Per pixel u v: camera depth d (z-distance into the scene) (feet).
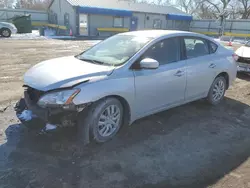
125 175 8.57
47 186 7.85
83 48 43.75
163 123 12.99
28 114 9.75
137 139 11.12
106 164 9.13
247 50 25.67
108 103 10.09
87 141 9.87
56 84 9.23
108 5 86.84
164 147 10.54
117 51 11.80
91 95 9.27
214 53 15.24
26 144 10.18
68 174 8.46
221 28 101.09
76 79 9.41
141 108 11.41
